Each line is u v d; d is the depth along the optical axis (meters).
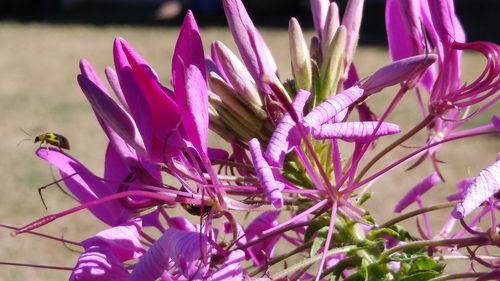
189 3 2.45
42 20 2.40
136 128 0.25
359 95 0.24
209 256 0.24
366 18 2.21
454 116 0.28
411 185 0.92
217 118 0.26
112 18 2.42
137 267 0.24
